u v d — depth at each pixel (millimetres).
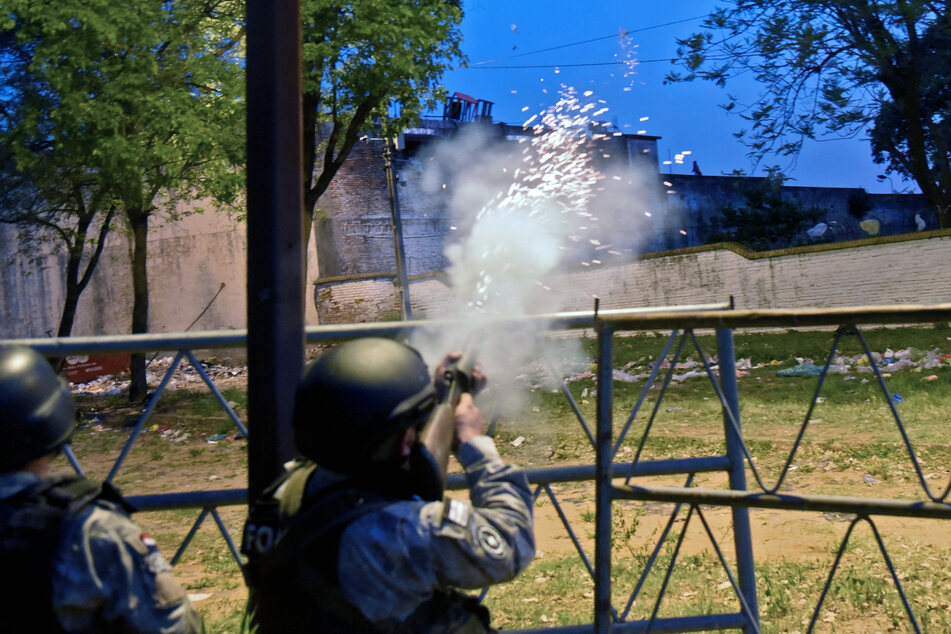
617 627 2873
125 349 2715
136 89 15641
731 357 2996
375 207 29312
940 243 18266
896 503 2379
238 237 28969
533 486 3213
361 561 1532
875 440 9219
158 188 18141
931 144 20234
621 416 12703
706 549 6059
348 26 16922
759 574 5273
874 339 15930
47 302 31703
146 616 1533
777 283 20953
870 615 4445
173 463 13320
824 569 5289
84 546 1484
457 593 1744
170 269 30281
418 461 1621
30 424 1557
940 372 12867
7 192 18578
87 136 15680
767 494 2527
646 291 23266
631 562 5844
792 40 17328
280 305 2447
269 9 2447
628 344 19359
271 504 1687
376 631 1541
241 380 23906
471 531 1586
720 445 9758
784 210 29219
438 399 1863
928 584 4793
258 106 2453
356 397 1567
